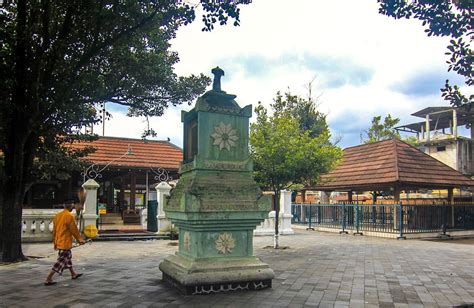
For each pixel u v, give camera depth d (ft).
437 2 18.42
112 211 90.07
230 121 27.32
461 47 17.81
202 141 26.37
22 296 24.09
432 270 33.91
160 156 82.79
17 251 38.04
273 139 47.34
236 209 25.14
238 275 24.67
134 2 32.45
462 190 96.37
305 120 108.47
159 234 59.93
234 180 26.55
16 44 35.47
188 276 23.63
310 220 84.07
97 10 32.78
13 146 38.19
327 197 101.45
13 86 36.14
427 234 65.92
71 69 35.50
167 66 47.91
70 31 34.76
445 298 24.16
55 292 25.09
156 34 43.42
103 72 42.78
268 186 49.49
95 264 36.06
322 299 23.48
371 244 54.65
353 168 80.12
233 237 25.66
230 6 27.20
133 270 32.91
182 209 24.30
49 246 49.19
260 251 46.57
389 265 36.42
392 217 65.57
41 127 40.50
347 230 73.31
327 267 35.17
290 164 46.52
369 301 23.24
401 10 19.31
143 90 46.14
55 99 35.78
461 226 70.23
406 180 65.87
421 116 119.65
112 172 80.74
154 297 23.58
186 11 32.32
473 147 103.76
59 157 48.49
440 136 110.73
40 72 35.45
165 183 62.03
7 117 36.35
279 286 26.89
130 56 41.65
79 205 56.44
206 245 24.90
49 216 54.24
